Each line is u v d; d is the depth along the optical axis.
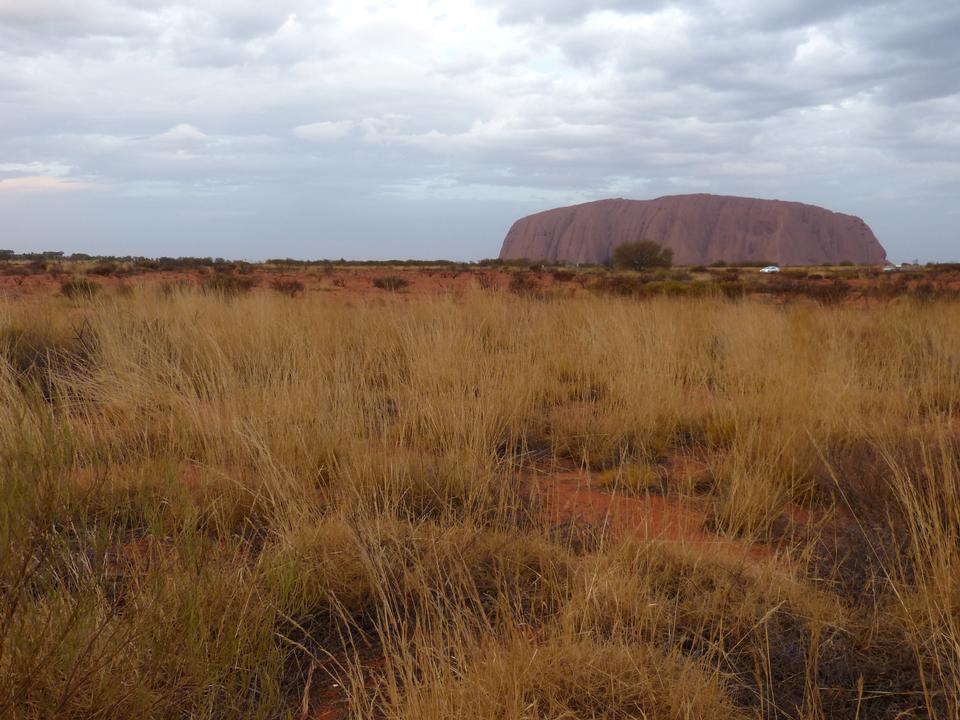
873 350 8.88
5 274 34.69
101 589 2.24
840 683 2.38
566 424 5.73
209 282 22.33
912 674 2.39
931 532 3.05
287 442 4.38
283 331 8.18
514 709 2.00
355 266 75.81
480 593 2.91
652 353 7.58
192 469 4.22
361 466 4.09
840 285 25.59
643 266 73.50
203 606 2.38
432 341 7.47
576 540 3.49
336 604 2.77
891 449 4.27
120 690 2.00
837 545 3.46
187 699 2.09
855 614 2.78
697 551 3.31
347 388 5.43
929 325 10.12
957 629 2.53
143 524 3.39
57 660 1.94
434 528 3.38
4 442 2.87
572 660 2.28
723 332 9.81
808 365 7.21
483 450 4.51
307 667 2.49
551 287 25.34
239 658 2.30
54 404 5.13
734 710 2.19
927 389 6.56
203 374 5.62
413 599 2.76
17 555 2.16
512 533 3.38
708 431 5.77
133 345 6.32
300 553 3.00
